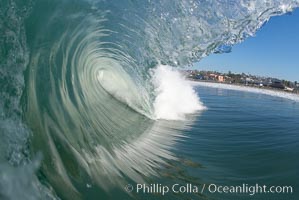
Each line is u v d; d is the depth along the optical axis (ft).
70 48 20.77
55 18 18.08
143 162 19.38
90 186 14.92
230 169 20.27
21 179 10.91
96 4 20.74
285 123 40.01
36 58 16.30
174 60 24.67
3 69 13.71
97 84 27.71
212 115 38.34
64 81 20.01
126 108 29.22
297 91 134.21
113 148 19.56
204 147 24.08
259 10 22.67
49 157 14.56
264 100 77.10
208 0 22.82
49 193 12.68
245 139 27.81
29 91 15.26
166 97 35.68
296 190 18.21
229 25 23.24
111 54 27.61
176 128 28.81
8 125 13.14
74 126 18.31
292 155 23.97
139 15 23.18
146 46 25.03
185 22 23.38
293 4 22.22
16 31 14.79
